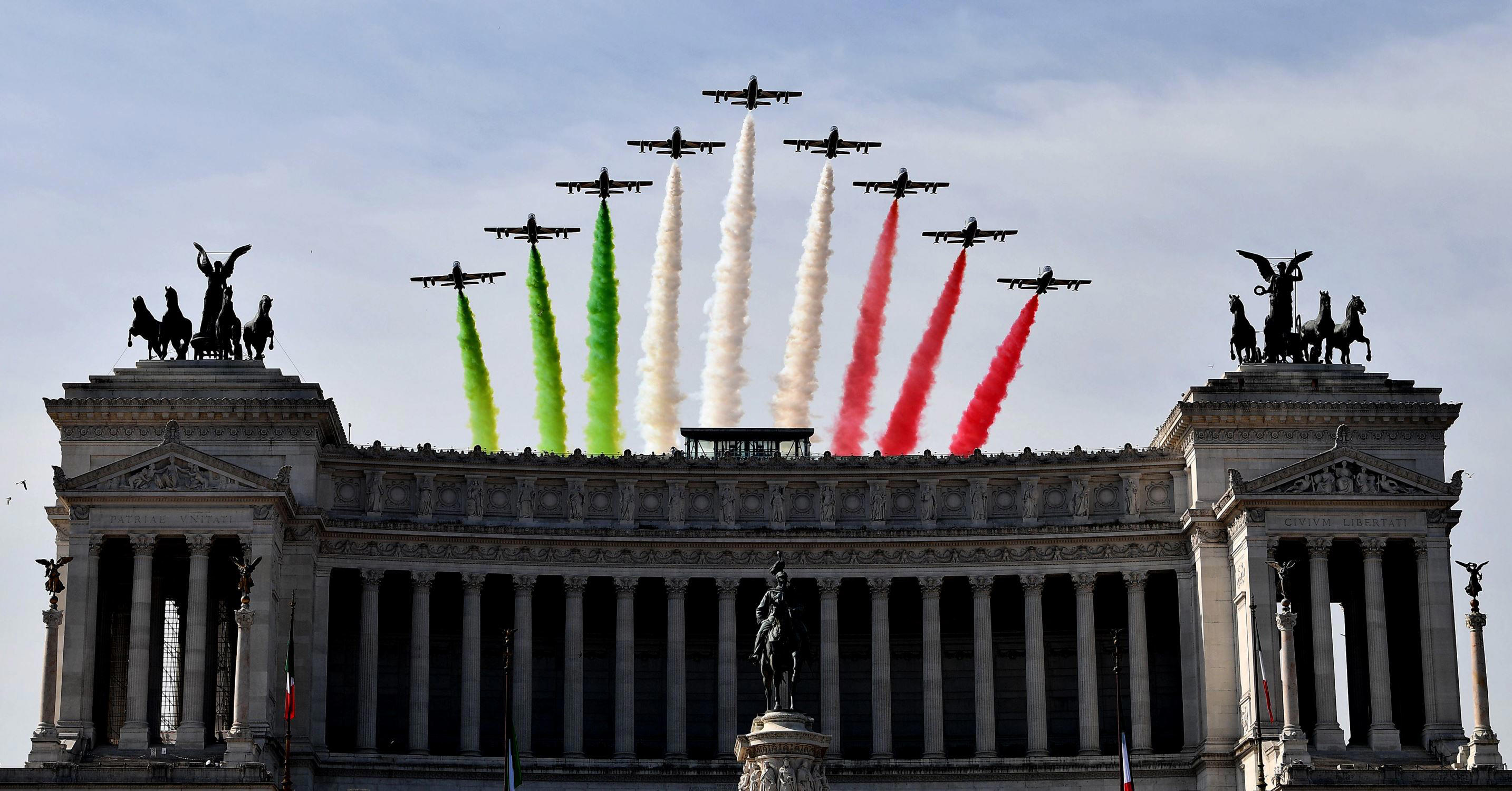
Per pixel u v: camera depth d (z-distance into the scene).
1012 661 168.62
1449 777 142.50
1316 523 156.00
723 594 162.62
